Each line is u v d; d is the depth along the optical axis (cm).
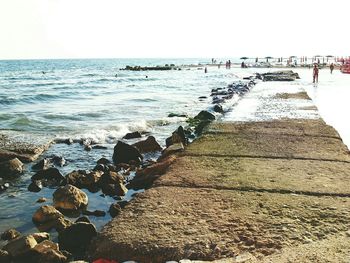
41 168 962
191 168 699
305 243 402
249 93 2325
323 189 571
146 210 499
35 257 465
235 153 809
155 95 3122
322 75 4372
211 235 424
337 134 1012
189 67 10631
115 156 1034
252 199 532
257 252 386
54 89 3872
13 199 736
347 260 361
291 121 1233
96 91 3581
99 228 582
